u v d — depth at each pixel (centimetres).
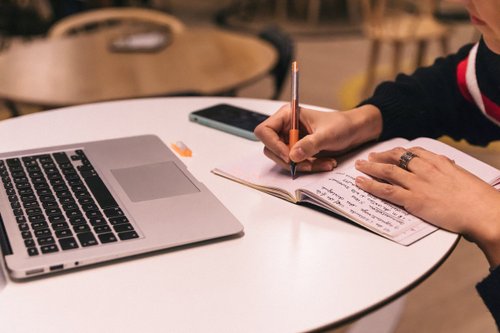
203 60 216
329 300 71
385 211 88
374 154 100
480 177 96
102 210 85
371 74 384
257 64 211
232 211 90
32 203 87
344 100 385
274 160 101
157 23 292
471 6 87
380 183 91
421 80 125
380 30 370
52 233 79
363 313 69
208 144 116
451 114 125
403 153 96
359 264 77
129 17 286
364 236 84
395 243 82
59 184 93
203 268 76
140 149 109
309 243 82
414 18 405
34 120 127
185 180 96
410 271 76
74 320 67
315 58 479
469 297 202
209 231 81
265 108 137
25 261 73
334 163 101
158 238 79
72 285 72
